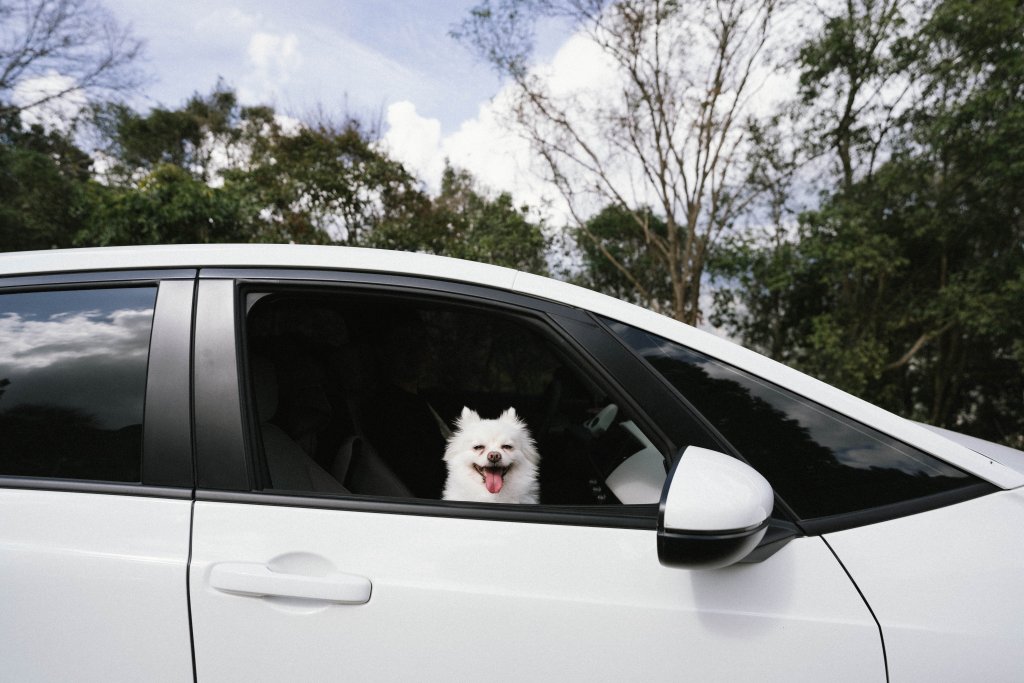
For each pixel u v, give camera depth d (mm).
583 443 1966
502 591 1082
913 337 11023
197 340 1266
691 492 986
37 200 12688
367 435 2119
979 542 1124
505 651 1059
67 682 1099
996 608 1059
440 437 2232
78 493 1195
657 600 1067
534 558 1106
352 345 2166
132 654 1098
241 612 1097
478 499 1775
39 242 12562
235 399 1227
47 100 13586
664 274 12047
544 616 1064
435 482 2113
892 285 10586
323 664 1077
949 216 9586
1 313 1363
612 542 1116
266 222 12820
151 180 10906
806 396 1246
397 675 1066
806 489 1162
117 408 1248
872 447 1212
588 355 1257
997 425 11812
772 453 1186
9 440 1264
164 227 10727
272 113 14531
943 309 9680
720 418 1212
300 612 1098
